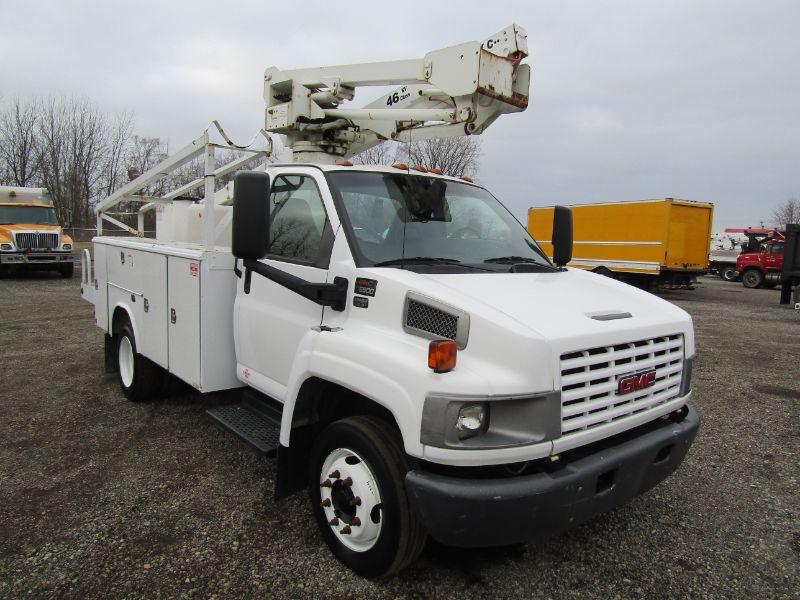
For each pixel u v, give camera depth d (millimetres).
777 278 24422
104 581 2988
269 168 4184
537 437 2531
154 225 8062
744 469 4648
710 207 19641
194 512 3701
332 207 3459
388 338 2895
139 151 42094
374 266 3213
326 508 3213
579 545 3451
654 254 19062
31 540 3354
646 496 4133
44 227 19266
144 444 4793
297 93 4680
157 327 4949
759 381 7543
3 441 4816
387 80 4242
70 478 4156
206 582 2996
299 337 3537
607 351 2809
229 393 5383
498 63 3814
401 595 2922
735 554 3406
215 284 4230
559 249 4422
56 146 39719
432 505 2555
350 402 3383
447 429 2471
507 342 2555
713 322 13375
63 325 10148
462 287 2973
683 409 3465
